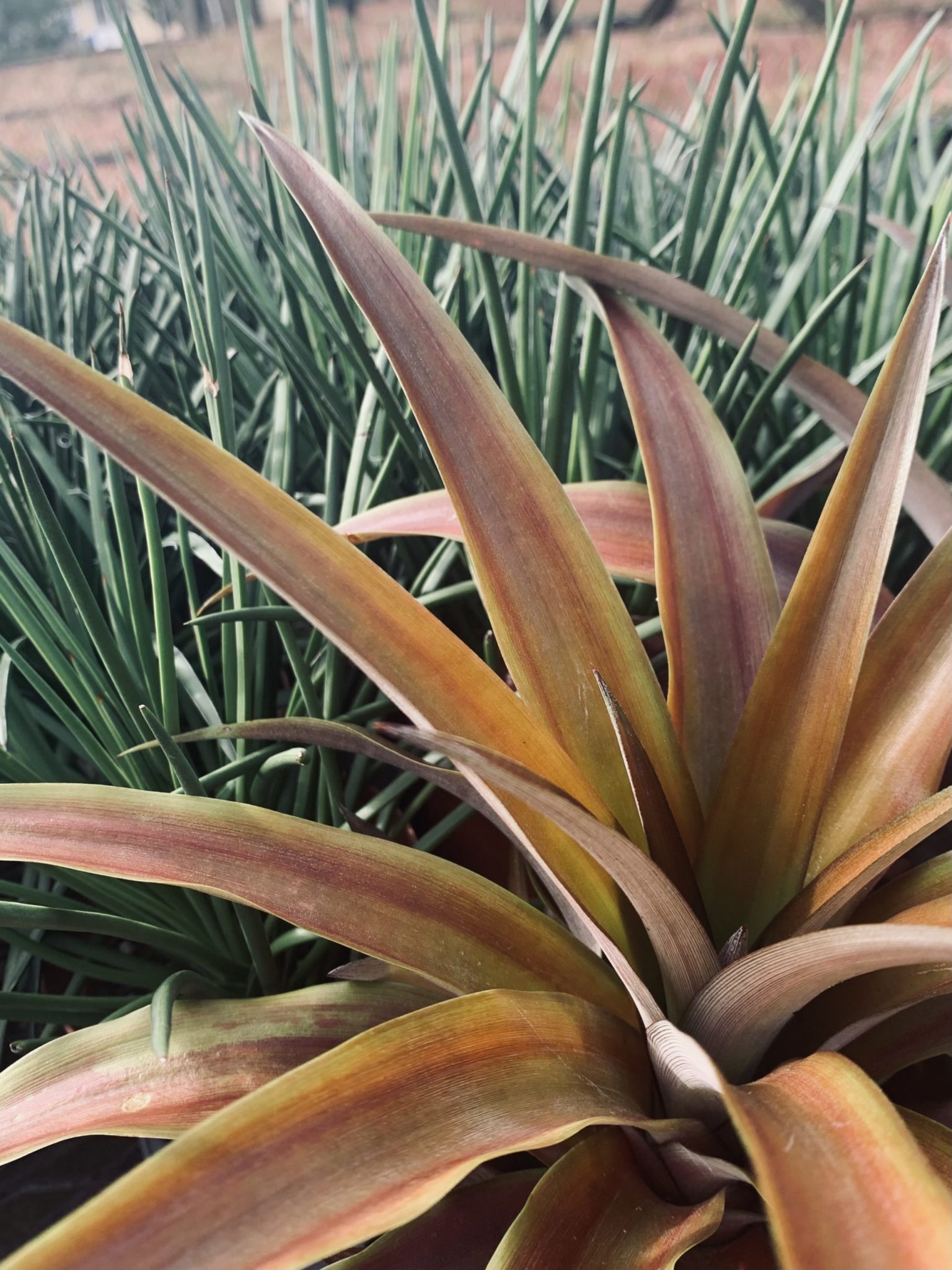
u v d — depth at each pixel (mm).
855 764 333
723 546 363
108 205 728
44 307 562
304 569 275
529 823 304
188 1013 317
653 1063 278
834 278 674
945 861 307
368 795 481
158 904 382
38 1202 480
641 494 427
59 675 386
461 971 289
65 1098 294
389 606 286
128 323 525
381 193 615
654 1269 244
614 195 464
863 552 295
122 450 254
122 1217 184
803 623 308
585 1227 260
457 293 528
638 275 409
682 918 259
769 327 547
